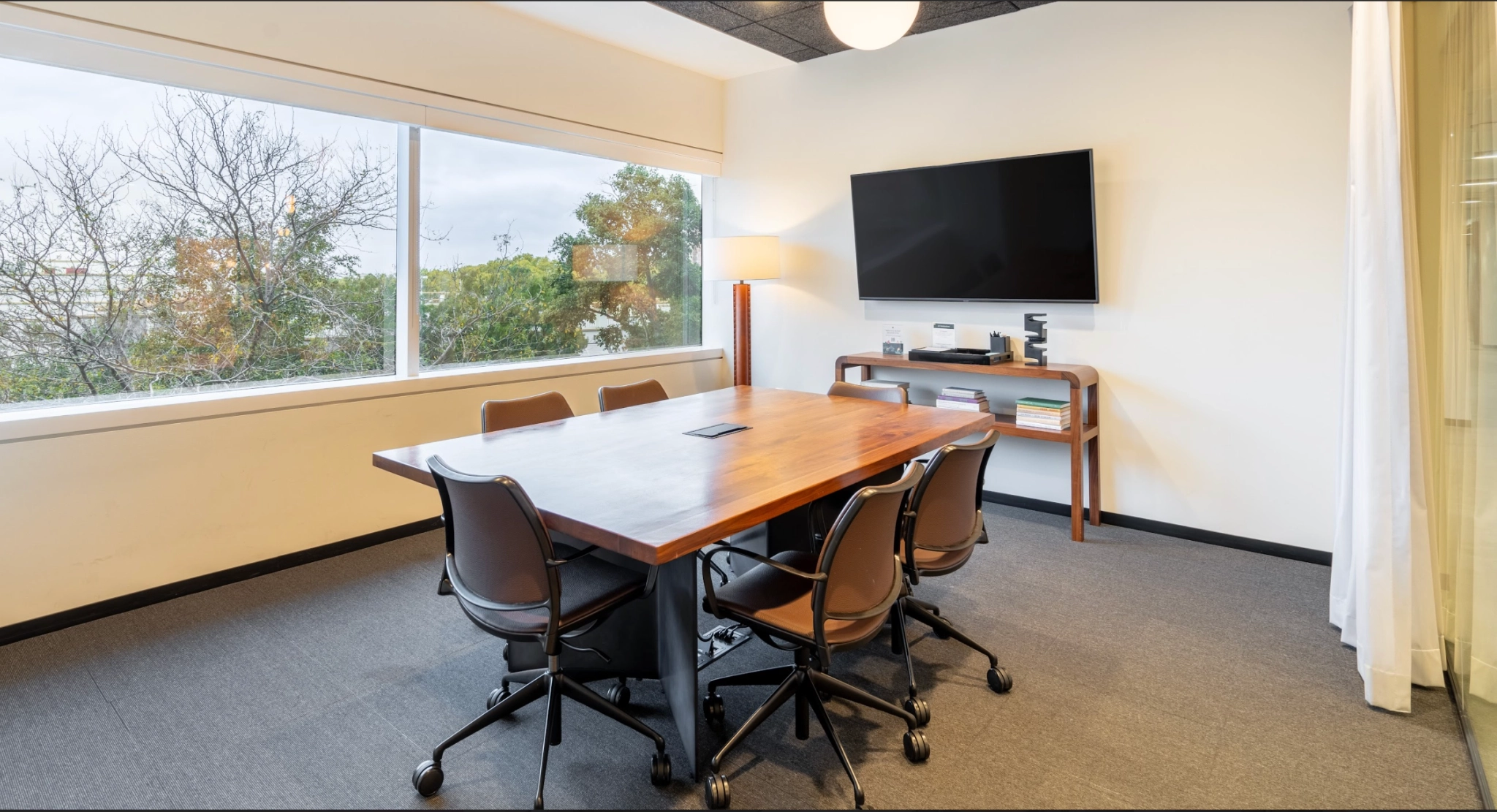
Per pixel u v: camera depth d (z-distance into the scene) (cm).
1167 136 381
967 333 459
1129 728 227
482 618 204
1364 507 239
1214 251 373
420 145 401
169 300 325
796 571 194
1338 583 289
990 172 423
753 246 494
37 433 283
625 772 210
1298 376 358
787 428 299
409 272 400
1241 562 361
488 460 249
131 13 285
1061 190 402
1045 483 446
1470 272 223
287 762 212
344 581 341
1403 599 233
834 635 201
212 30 306
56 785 201
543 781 192
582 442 276
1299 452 360
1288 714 234
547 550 191
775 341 546
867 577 201
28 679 255
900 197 461
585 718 236
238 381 349
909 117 465
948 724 230
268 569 350
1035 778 204
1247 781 202
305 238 365
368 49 358
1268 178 356
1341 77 336
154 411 311
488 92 411
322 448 365
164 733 224
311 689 250
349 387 372
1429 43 241
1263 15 351
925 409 340
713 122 551
